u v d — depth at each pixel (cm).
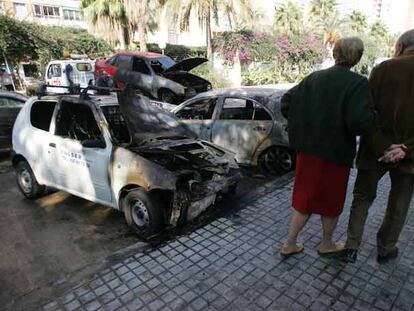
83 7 2592
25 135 519
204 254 350
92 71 1445
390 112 268
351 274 311
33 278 338
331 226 312
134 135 428
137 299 286
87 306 279
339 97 256
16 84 2011
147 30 2550
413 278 305
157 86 1101
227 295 289
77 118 482
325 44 3095
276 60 2569
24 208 504
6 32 1830
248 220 423
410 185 289
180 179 383
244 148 636
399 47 278
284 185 541
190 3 1911
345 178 283
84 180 457
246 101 642
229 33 2306
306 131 278
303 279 306
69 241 411
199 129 674
